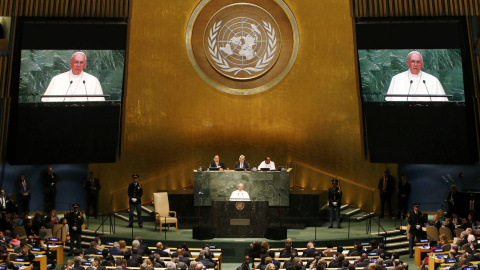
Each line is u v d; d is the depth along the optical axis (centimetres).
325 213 2081
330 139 2217
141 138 2203
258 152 2225
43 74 2117
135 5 2214
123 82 2145
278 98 2220
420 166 2222
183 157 2217
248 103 2223
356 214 2156
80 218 1797
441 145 2098
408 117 2106
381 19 2148
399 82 2116
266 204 1823
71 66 2122
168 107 2219
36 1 2120
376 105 2120
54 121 2111
